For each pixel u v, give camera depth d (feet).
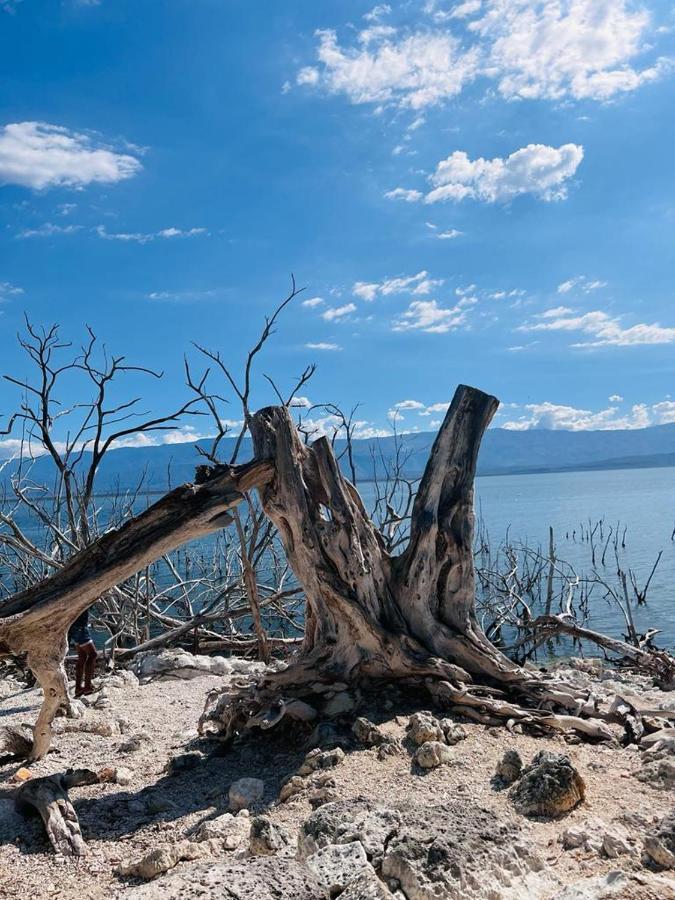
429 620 19.97
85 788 16.74
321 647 19.53
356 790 14.21
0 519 35.42
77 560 17.25
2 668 32.32
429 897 9.20
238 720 19.12
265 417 20.26
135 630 38.29
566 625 35.12
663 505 187.93
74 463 36.55
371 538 20.45
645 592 62.08
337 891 9.46
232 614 37.40
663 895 8.78
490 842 10.16
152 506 17.74
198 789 16.39
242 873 9.89
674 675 30.63
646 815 11.59
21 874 12.64
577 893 8.98
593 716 17.85
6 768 17.97
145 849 13.43
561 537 113.91
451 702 18.40
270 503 19.90
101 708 23.84
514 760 14.12
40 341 35.99
